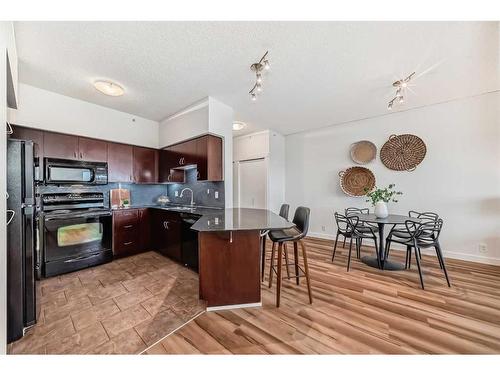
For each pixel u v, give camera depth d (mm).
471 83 2711
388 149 3807
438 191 3383
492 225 3010
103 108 3361
